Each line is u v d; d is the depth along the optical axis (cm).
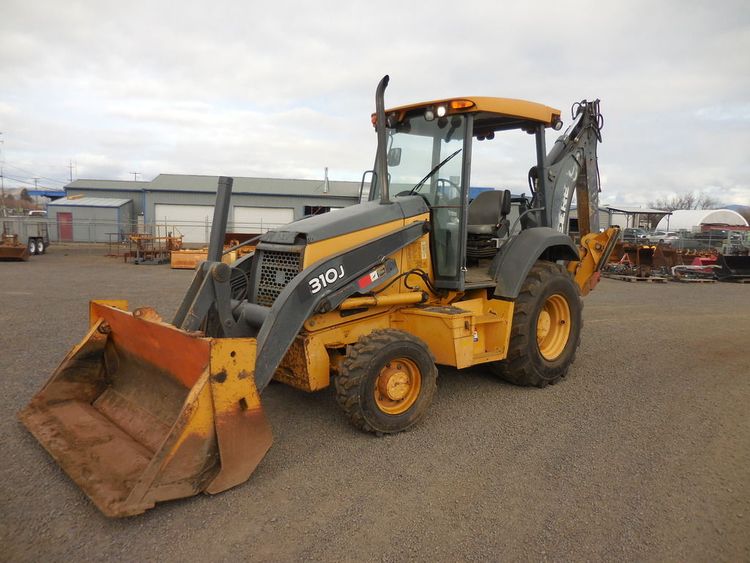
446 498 348
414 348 450
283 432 445
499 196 617
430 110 511
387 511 331
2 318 887
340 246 458
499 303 550
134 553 285
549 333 605
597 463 401
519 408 515
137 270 1889
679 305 1222
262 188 4041
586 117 715
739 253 3009
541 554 292
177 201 3891
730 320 1019
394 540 302
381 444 427
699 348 775
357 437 438
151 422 390
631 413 506
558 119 610
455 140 521
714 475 385
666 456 415
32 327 816
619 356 721
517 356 553
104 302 471
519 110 552
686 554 295
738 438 452
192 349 347
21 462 375
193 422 328
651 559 290
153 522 313
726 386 595
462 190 510
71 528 304
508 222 630
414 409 454
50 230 3766
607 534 311
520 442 437
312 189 4081
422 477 375
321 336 447
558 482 371
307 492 352
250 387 348
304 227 463
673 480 377
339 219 470
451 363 474
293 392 542
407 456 407
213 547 292
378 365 429
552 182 648
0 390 521
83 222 3606
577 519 326
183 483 326
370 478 372
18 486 345
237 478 346
